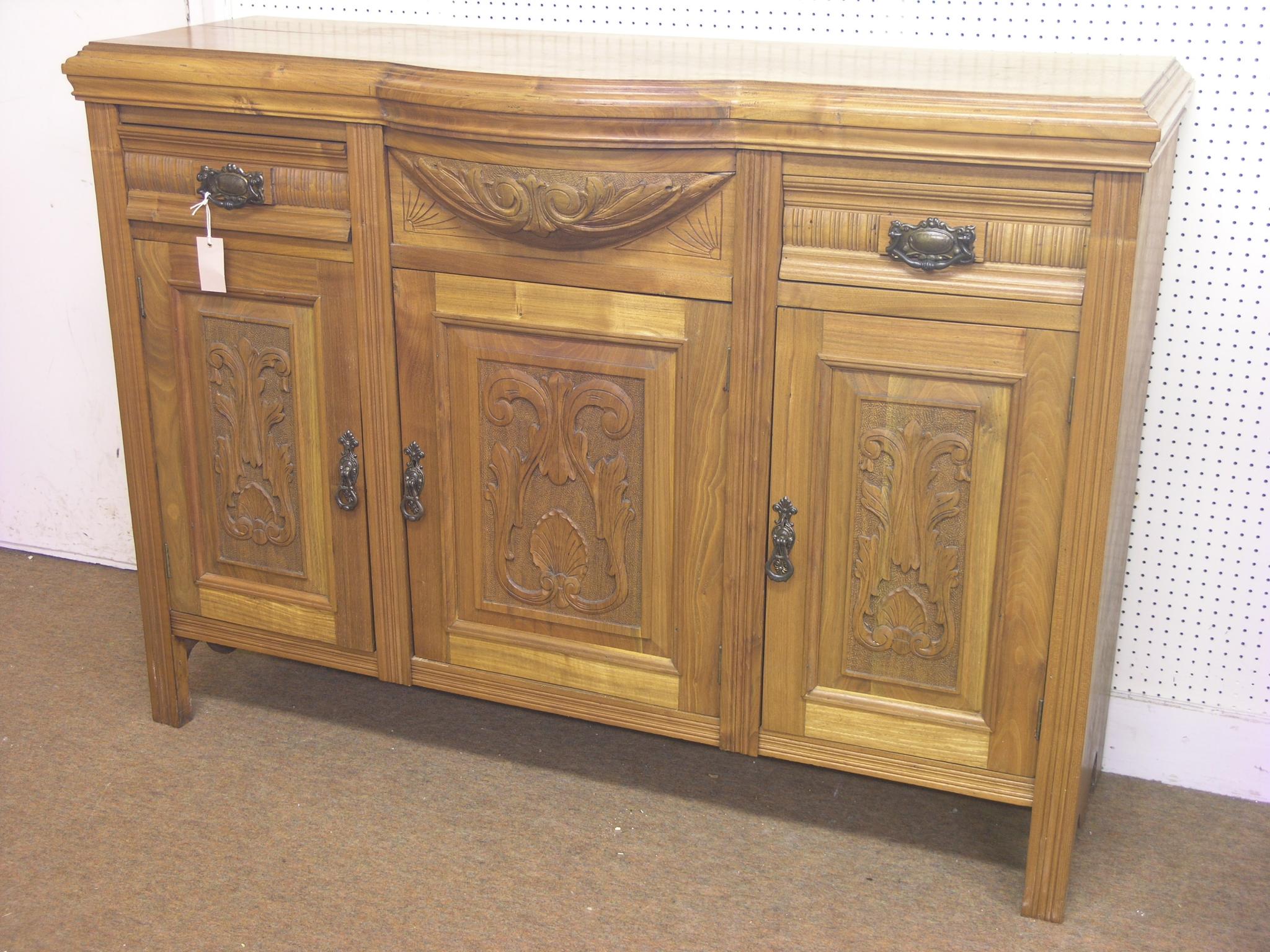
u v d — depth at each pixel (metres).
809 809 2.16
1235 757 2.22
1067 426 1.69
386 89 1.82
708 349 1.82
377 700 2.44
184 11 2.52
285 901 1.91
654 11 2.27
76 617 2.71
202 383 2.13
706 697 1.98
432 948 1.82
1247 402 2.08
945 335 1.71
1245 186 2.00
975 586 1.80
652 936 1.86
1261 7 1.93
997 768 1.86
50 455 2.88
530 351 1.92
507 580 2.04
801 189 1.72
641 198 1.76
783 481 1.83
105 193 2.08
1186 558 2.18
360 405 2.03
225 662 2.56
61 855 1.99
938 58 1.98
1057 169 1.59
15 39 2.59
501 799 2.16
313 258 1.99
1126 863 2.04
